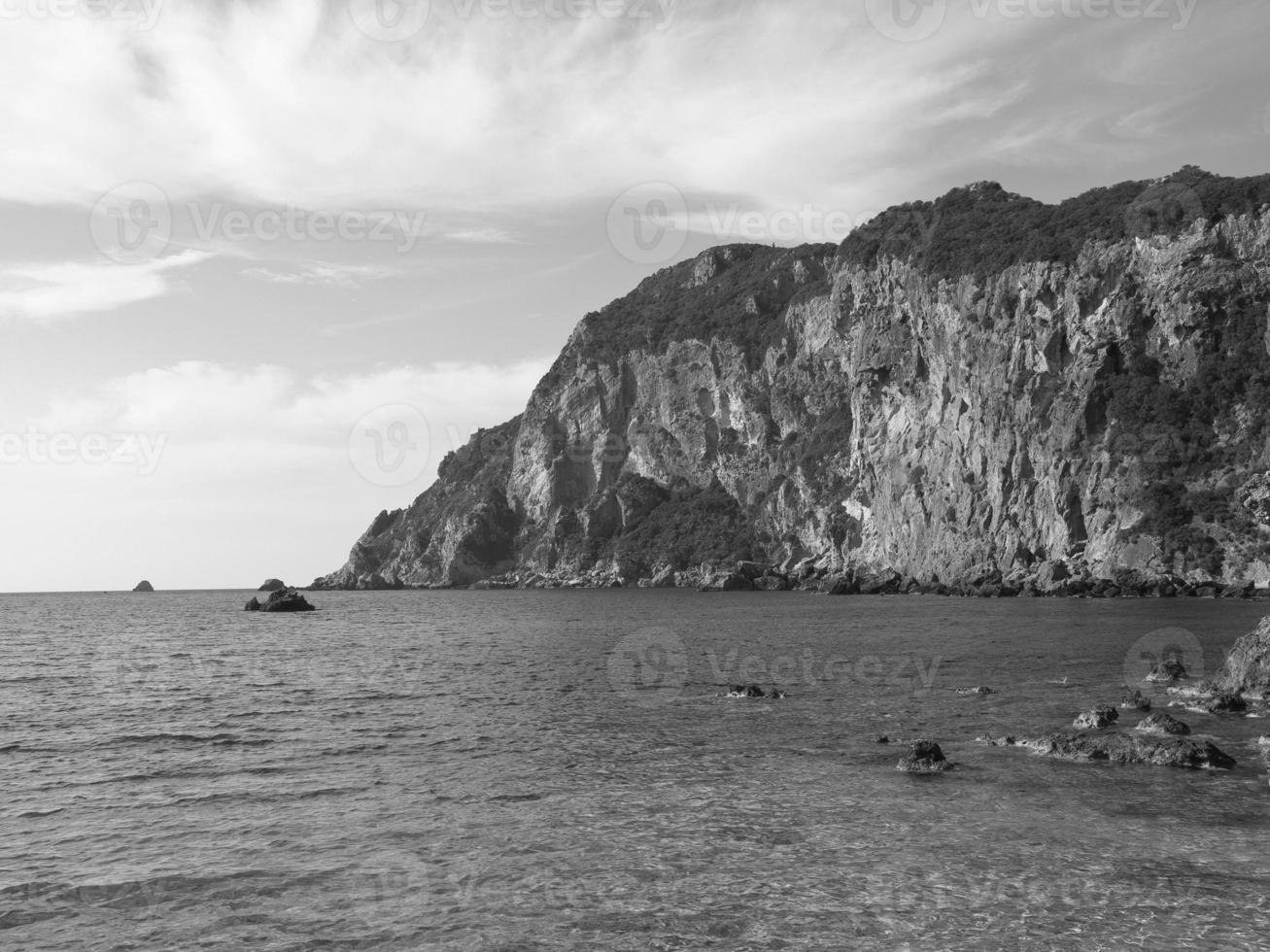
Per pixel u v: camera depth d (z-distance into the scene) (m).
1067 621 72.25
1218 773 22.95
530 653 56.97
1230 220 115.31
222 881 16.42
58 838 18.86
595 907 15.15
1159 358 118.00
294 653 59.97
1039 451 120.81
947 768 23.52
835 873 16.44
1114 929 14.23
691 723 30.55
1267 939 13.86
